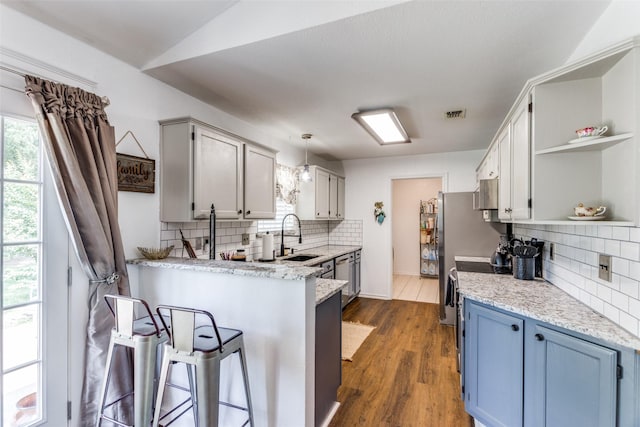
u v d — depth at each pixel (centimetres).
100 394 175
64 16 163
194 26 188
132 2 163
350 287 475
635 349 118
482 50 181
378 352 309
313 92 246
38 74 161
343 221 545
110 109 197
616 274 140
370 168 528
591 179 154
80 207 165
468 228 382
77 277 176
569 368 141
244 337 182
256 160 288
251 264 196
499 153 262
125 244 206
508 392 170
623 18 133
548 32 163
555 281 218
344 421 206
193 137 220
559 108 158
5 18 150
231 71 212
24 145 155
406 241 707
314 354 181
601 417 129
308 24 162
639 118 122
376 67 204
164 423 199
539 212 162
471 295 196
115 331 158
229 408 185
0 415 146
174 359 147
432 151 468
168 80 227
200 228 267
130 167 207
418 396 234
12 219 150
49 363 163
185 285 199
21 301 153
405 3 142
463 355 208
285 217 400
